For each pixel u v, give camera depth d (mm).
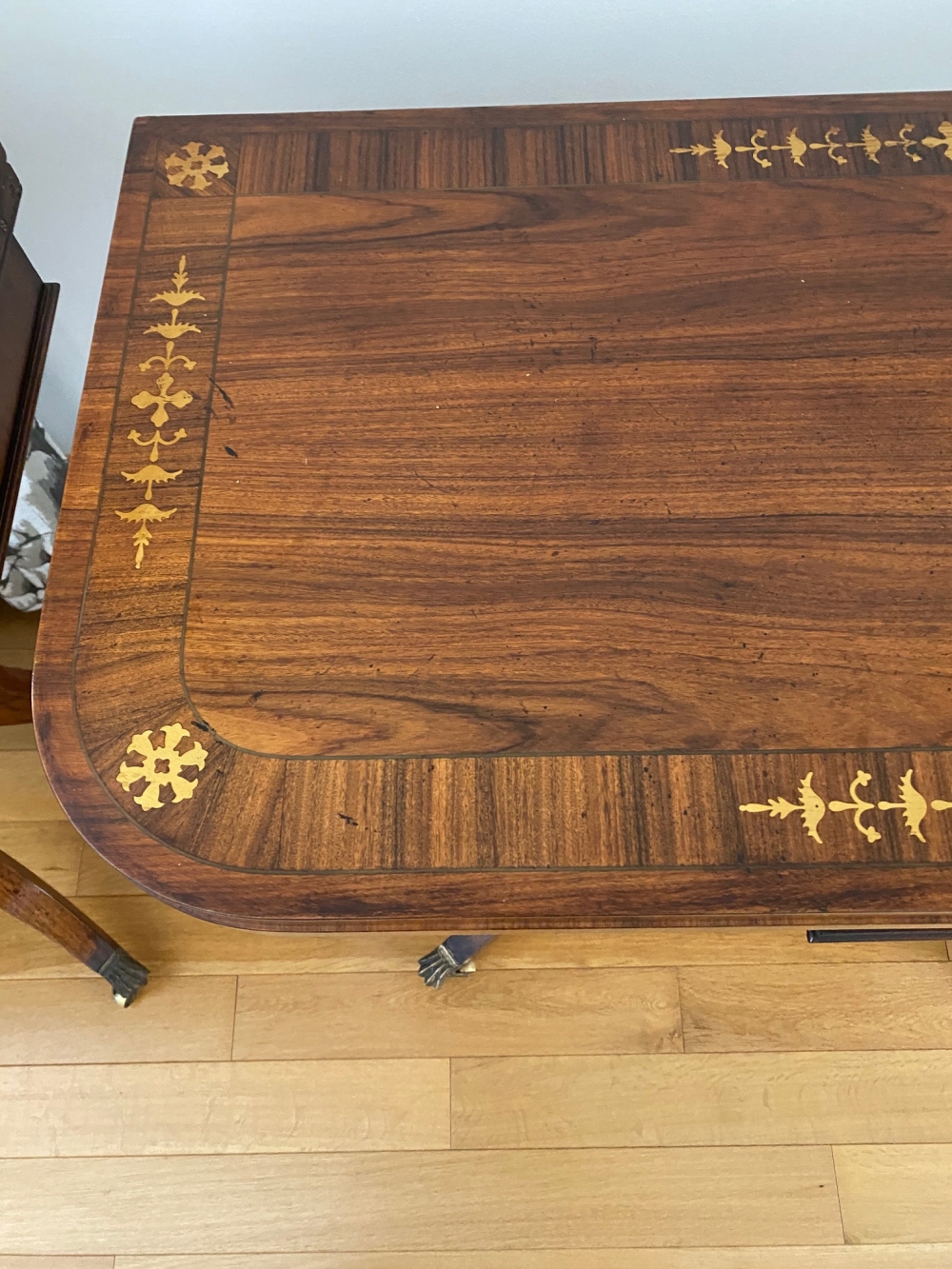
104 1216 1117
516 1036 1199
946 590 680
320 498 722
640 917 613
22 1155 1144
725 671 660
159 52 1021
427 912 608
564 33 1014
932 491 710
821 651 664
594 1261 1091
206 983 1226
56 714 660
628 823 627
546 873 616
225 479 731
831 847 620
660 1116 1156
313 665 670
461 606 684
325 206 837
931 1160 1127
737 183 835
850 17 994
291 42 1020
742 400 745
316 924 617
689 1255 1090
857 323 771
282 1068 1188
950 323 769
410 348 773
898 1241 1092
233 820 633
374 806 633
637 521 708
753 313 777
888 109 866
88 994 1222
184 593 693
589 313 782
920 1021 1190
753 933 1236
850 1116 1149
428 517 714
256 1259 1099
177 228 832
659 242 811
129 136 1111
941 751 639
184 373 770
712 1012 1203
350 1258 1099
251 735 652
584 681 660
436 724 652
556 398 750
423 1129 1158
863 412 738
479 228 823
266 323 788
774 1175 1124
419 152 858
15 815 1319
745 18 995
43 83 1040
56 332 1342
